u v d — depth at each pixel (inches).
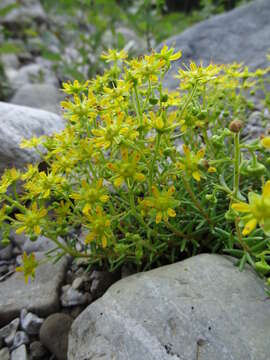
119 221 5.0
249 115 9.1
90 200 4.1
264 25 11.1
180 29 16.3
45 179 4.6
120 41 12.5
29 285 5.6
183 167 3.9
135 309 4.0
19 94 12.0
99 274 5.6
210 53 10.9
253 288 4.1
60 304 5.4
